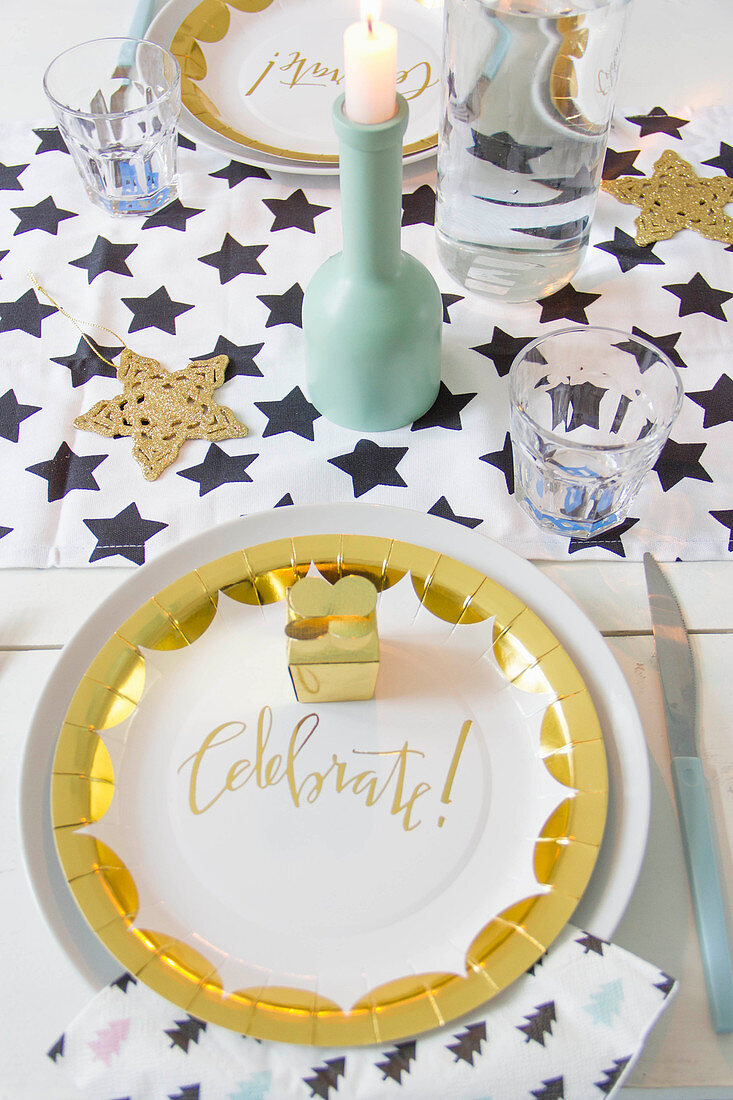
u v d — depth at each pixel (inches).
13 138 32.9
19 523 23.3
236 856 17.4
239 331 27.6
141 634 19.8
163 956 15.7
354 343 22.7
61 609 22.0
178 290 28.6
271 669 20.0
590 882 16.6
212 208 30.8
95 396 26.1
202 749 18.8
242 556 20.9
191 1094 14.6
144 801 18.0
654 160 31.5
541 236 25.9
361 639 17.5
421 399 24.9
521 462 23.7
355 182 19.5
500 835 17.6
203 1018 14.9
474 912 16.6
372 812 18.0
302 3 34.9
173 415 25.6
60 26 36.9
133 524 23.4
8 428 25.4
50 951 16.7
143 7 36.4
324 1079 14.6
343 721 19.3
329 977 15.8
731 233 29.6
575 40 21.6
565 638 20.0
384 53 17.5
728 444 25.0
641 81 33.9
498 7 22.8
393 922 16.5
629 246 29.5
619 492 22.7
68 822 17.0
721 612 21.8
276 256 29.5
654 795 18.7
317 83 33.1
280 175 31.8
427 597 20.6
